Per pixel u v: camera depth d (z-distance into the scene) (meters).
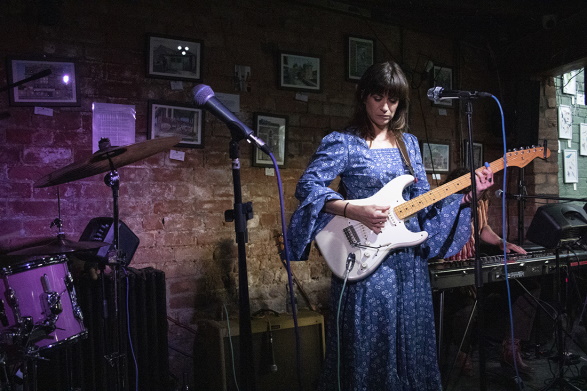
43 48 3.03
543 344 3.79
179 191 3.39
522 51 4.57
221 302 3.50
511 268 3.00
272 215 3.70
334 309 2.04
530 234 3.01
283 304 3.71
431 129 4.40
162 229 3.33
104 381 2.69
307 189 2.00
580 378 3.14
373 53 4.11
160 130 3.31
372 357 1.94
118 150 2.26
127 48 3.26
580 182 5.05
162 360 2.87
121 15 3.24
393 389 1.90
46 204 3.03
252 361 1.86
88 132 3.14
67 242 2.37
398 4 4.18
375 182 2.04
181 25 3.42
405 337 1.98
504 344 3.38
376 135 2.11
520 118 4.48
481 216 3.51
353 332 1.93
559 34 4.24
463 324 3.29
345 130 2.12
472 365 3.46
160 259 3.32
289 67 3.75
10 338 2.07
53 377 2.62
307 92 3.84
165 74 3.34
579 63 4.20
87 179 3.14
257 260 3.63
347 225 2.00
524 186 4.18
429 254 2.11
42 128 3.03
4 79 2.94
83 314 2.70
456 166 4.52
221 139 3.54
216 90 3.52
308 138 3.84
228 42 3.57
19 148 2.97
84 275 2.74
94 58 3.16
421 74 4.36
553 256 3.21
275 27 3.75
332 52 3.97
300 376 1.86
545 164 4.68
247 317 1.85
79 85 3.10
